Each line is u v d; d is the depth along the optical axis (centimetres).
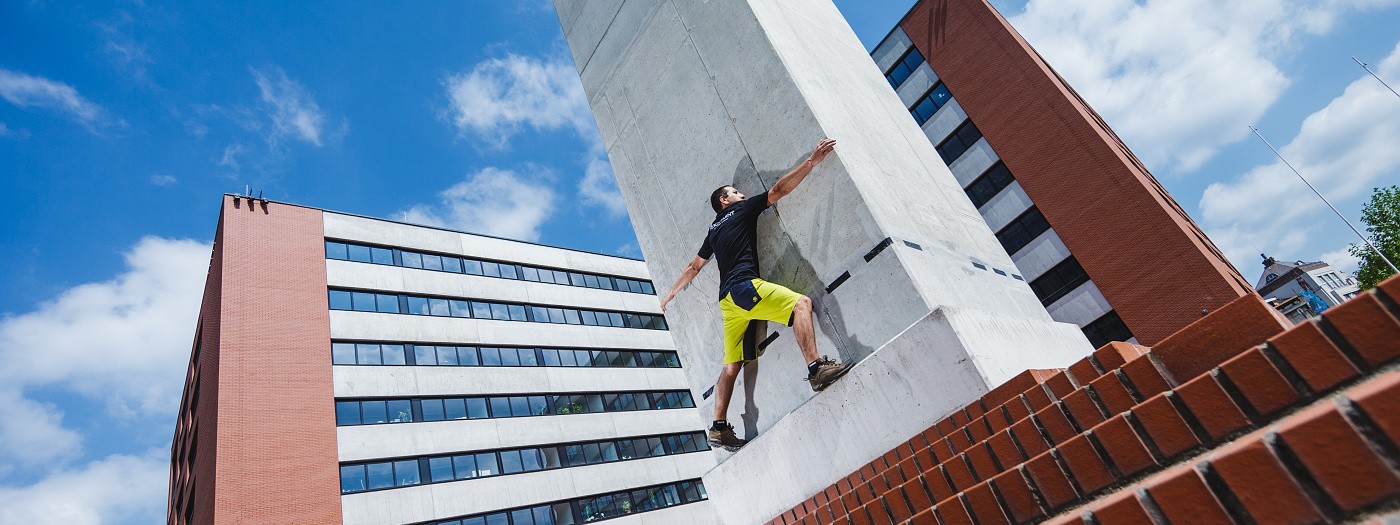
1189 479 170
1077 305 2150
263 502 1853
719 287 530
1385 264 2991
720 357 546
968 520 252
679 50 634
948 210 560
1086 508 200
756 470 483
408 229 2875
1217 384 198
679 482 2788
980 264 520
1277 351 189
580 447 2627
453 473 2248
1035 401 287
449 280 2833
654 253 639
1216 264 1923
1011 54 2420
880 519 316
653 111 657
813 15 688
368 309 2508
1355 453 148
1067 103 2250
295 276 2392
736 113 561
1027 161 2328
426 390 2403
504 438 2453
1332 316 181
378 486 2083
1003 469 268
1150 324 1969
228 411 1947
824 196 475
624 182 688
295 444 2003
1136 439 211
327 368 2238
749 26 560
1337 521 147
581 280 3338
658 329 3412
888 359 397
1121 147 2531
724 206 518
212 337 2250
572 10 809
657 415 2981
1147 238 2008
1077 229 2170
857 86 628
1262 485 159
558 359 2892
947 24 2623
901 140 607
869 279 434
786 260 497
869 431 401
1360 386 167
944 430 344
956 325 369
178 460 2966
